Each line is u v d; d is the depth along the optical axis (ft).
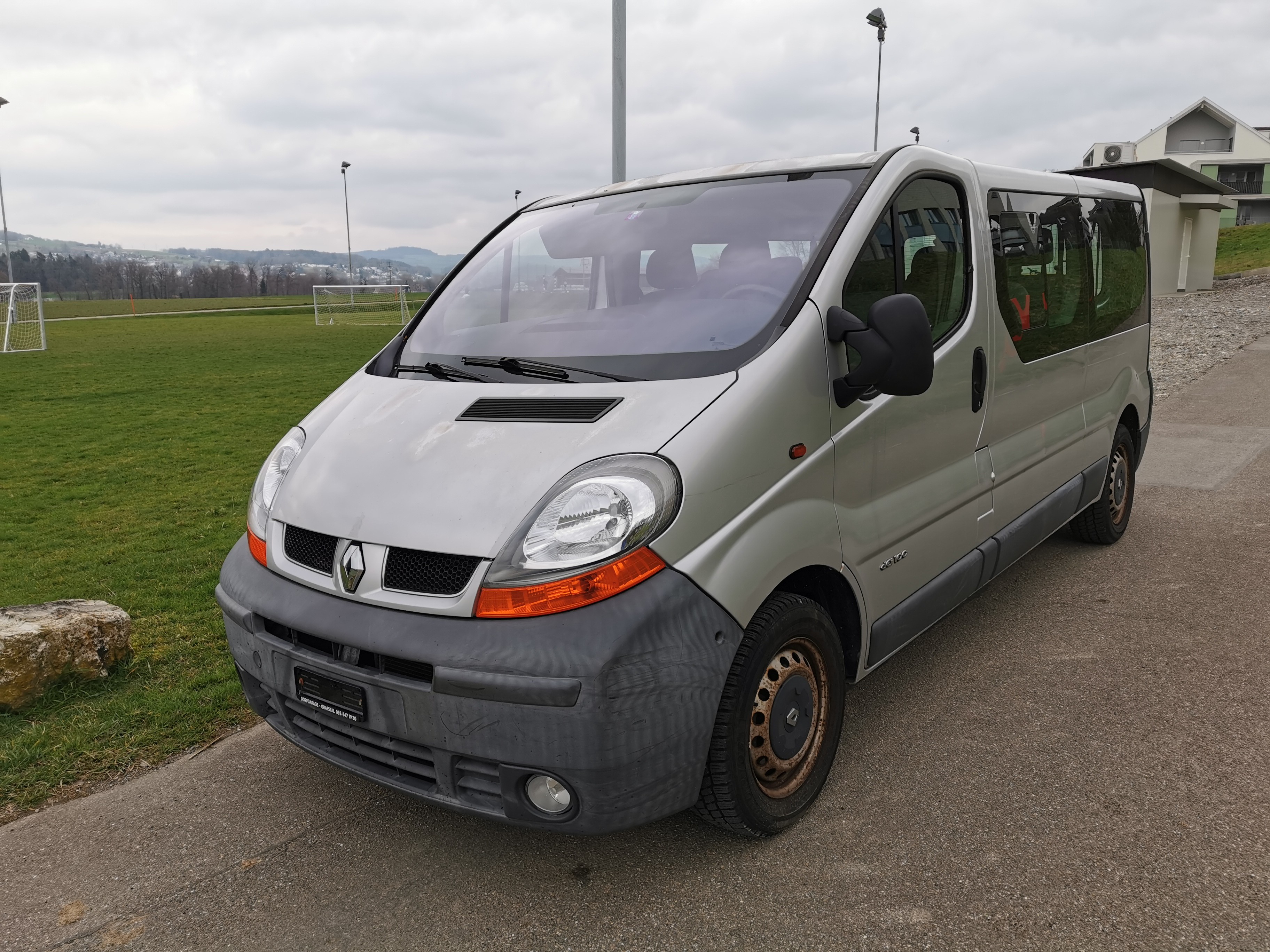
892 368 8.62
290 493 9.16
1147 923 7.51
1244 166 206.49
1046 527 13.96
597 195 12.40
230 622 9.33
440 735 7.52
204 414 45.65
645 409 8.23
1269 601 14.47
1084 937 7.39
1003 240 12.42
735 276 9.63
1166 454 25.38
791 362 8.59
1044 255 13.66
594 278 10.58
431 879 8.67
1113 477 17.24
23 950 7.96
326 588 8.31
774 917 7.87
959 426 11.25
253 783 10.55
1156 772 9.77
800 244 9.61
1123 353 17.01
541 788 7.55
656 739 7.37
